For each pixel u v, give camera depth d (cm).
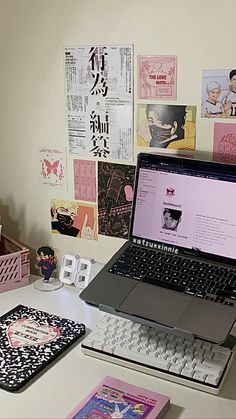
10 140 164
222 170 123
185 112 136
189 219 129
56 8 145
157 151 142
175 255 130
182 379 113
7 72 158
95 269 154
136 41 137
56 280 161
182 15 130
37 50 151
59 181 159
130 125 144
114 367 119
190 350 119
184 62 132
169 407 106
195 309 116
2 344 125
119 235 153
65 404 108
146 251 133
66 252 164
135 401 106
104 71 143
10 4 152
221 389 112
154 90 138
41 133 158
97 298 122
